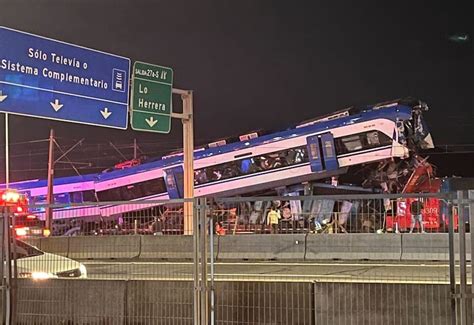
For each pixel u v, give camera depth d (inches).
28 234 500.4
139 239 588.7
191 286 345.1
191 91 979.3
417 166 1242.6
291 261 735.1
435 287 312.0
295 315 329.1
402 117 1257.4
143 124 921.5
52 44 828.0
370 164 1282.0
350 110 1318.9
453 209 303.6
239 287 337.4
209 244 347.9
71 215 515.5
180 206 510.3
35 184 1871.3
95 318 361.1
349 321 321.4
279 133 1378.0
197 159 1433.3
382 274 575.5
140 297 354.0
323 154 1312.7
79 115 851.4
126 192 1584.6
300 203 454.6
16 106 788.6
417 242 554.6
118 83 897.5
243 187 1392.7
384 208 413.4
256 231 450.3
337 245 719.1
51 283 371.9
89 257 510.6
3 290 356.5
